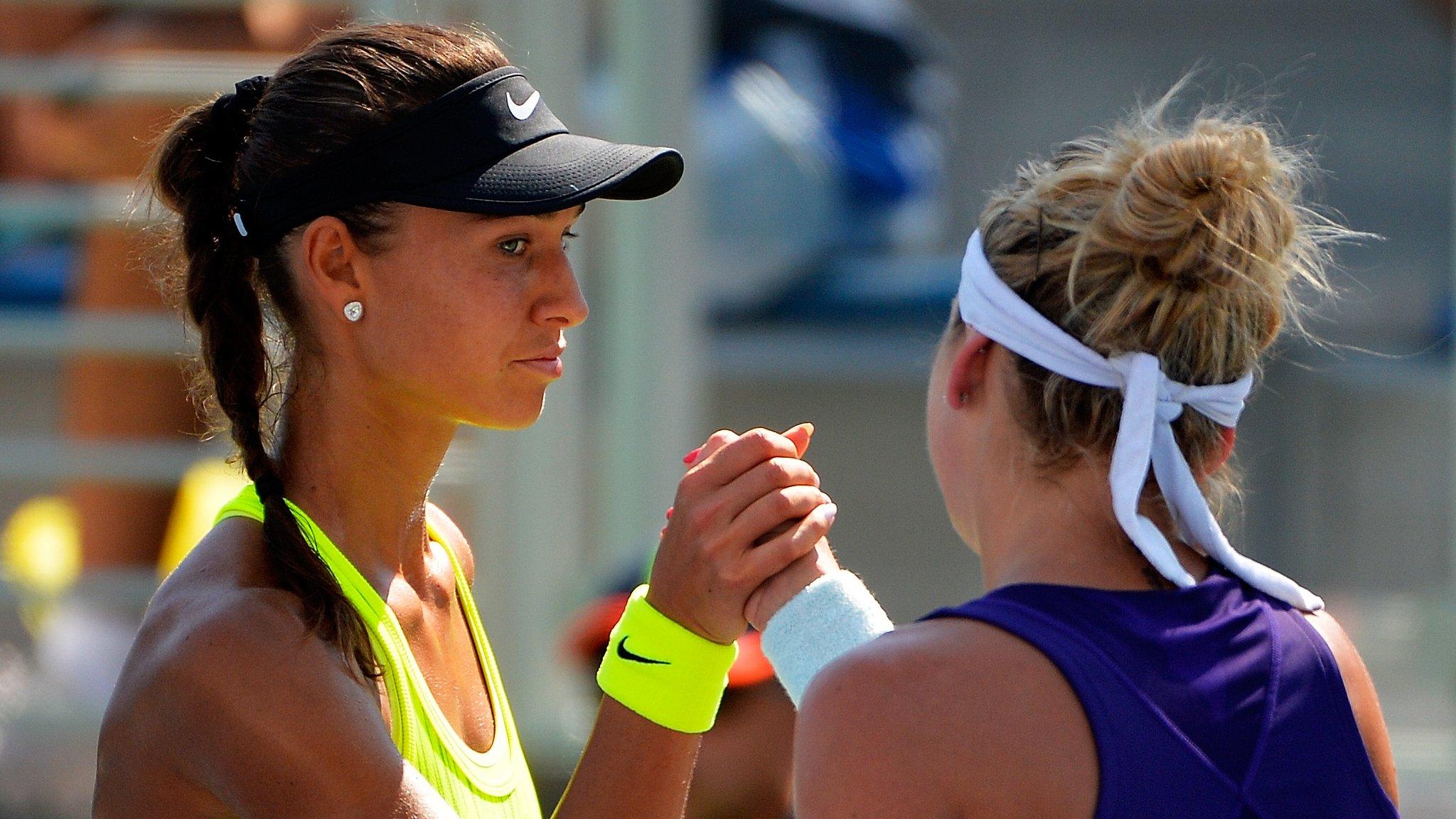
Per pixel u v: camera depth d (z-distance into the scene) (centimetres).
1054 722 580
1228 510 754
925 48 3256
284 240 667
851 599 705
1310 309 876
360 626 648
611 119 1908
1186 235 614
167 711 613
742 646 1089
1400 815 646
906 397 3095
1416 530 3023
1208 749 589
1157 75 5034
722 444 766
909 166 3052
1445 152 4828
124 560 1831
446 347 660
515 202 645
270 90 669
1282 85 4941
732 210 2903
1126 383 622
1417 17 4878
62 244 1950
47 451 1720
